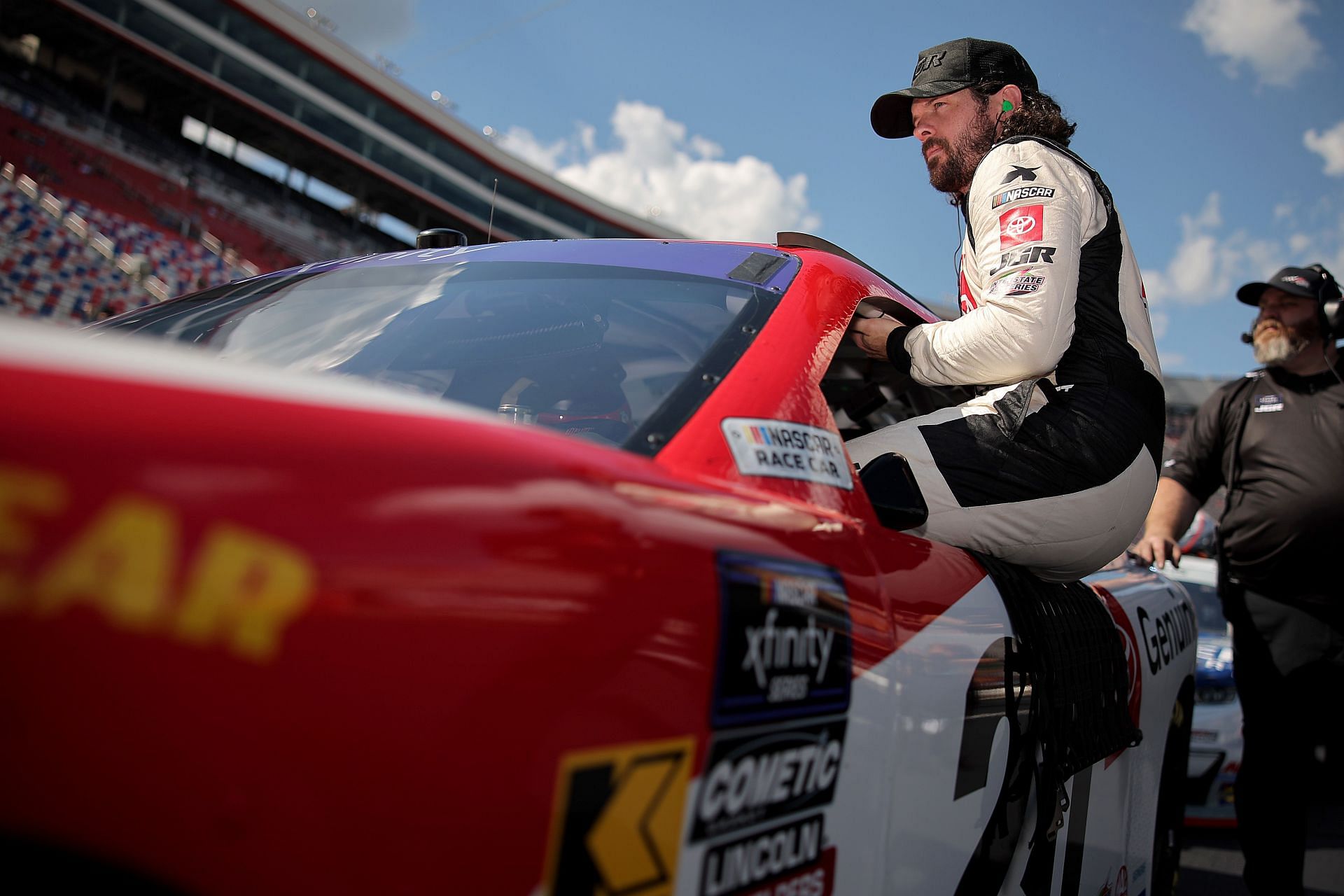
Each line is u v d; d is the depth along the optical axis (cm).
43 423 41
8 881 37
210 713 42
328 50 3753
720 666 66
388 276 138
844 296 129
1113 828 157
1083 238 144
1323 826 396
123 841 39
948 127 164
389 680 47
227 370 54
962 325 134
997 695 108
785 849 73
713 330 109
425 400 64
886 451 132
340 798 45
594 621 56
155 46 3462
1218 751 425
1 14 3306
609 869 57
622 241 145
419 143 4162
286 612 44
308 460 48
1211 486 282
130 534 41
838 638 80
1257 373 271
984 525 130
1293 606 251
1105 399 137
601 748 56
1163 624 193
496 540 53
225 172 3650
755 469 90
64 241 2169
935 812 95
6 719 37
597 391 110
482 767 50
